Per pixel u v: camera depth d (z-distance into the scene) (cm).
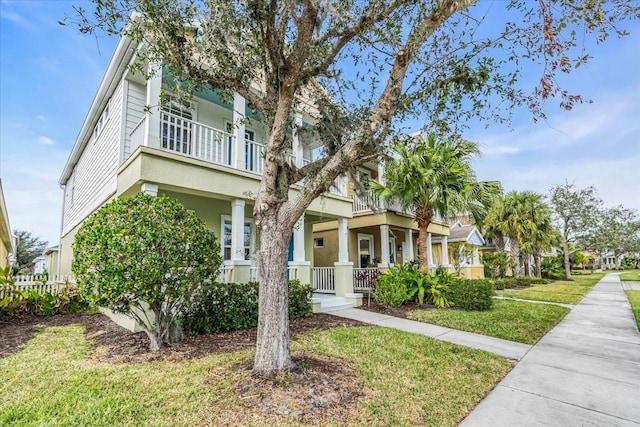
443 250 1697
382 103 396
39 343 570
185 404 331
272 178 405
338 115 508
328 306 910
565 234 2644
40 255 2814
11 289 818
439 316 844
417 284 1026
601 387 419
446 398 373
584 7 326
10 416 308
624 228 3281
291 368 396
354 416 317
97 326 712
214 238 577
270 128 445
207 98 931
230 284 668
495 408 358
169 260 490
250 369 408
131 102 829
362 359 478
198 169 695
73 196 1448
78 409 322
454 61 418
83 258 481
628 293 1475
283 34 418
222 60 462
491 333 697
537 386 421
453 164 1079
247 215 970
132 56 742
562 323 830
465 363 490
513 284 1914
